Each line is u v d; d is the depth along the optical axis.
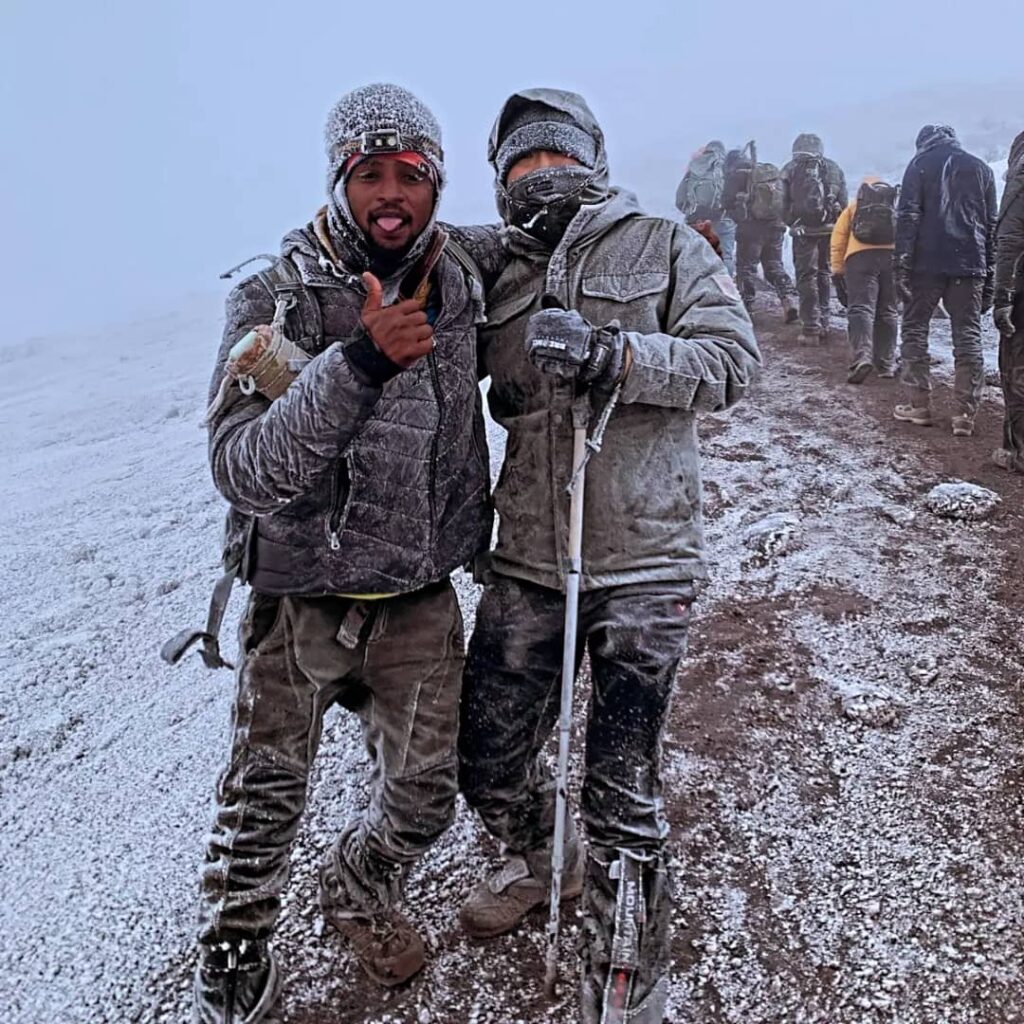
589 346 2.05
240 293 2.07
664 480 2.28
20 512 6.98
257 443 1.86
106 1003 2.50
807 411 7.19
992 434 6.36
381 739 2.32
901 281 6.50
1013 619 4.01
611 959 2.12
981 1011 2.30
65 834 3.19
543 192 2.24
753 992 2.39
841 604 4.21
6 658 4.44
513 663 2.37
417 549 2.15
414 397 2.10
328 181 2.03
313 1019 2.39
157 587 5.09
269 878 2.16
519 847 2.59
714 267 2.30
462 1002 2.42
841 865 2.76
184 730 3.68
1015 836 2.81
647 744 2.23
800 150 9.11
